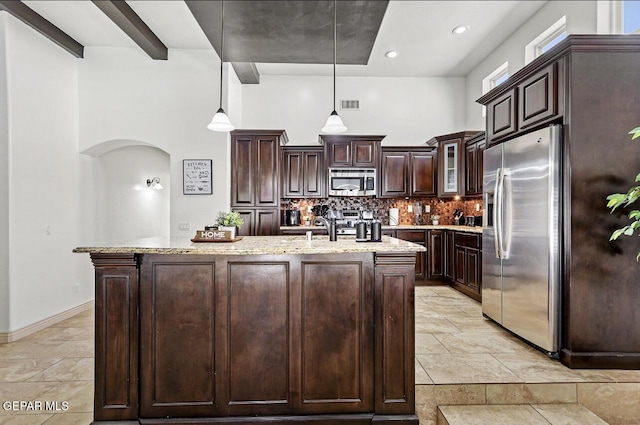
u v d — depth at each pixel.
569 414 2.06
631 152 2.41
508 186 2.96
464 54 4.98
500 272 3.12
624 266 2.41
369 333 2.09
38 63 3.66
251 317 2.07
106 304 2.02
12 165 3.32
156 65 4.40
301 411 2.07
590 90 2.41
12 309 3.28
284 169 5.49
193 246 2.12
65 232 4.03
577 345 2.40
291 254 2.06
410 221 5.82
